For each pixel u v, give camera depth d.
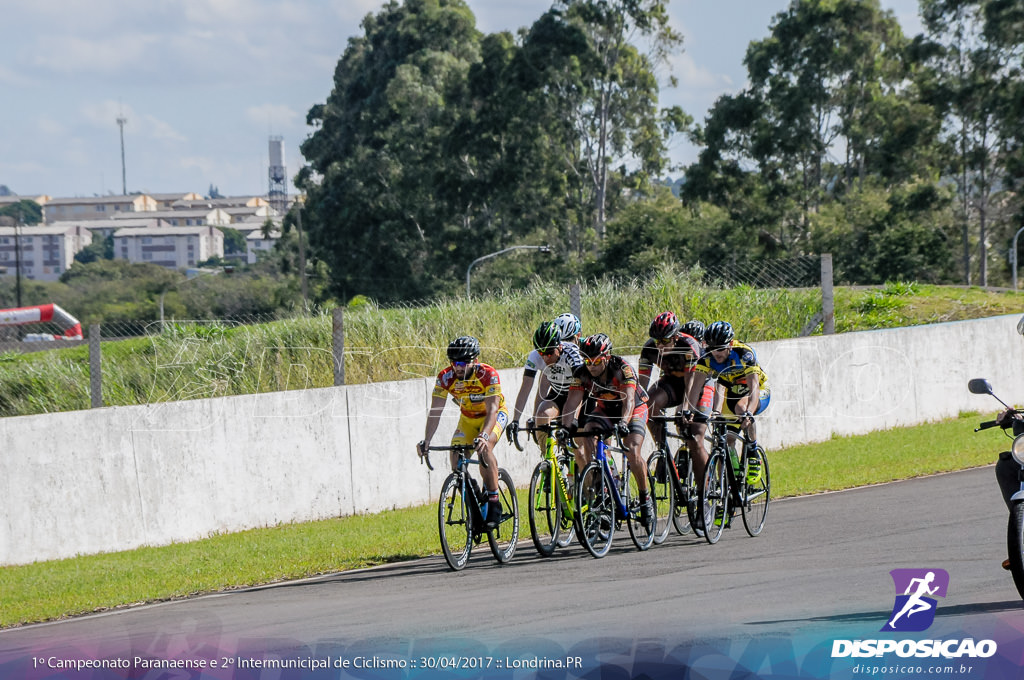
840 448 40.50
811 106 148.25
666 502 25.44
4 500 26.08
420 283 158.62
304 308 40.88
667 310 47.75
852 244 145.38
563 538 24.64
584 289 47.53
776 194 149.12
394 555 25.44
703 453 24.20
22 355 35.66
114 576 24.16
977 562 20.20
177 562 25.59
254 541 28.12
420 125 168.62
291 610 19.48
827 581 19.20
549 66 144.12
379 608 19.12
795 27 146.50
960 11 143.00
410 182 162.38
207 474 29.61
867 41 145.12
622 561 22.78
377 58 195.25
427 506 33.66
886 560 20.94
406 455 33.97
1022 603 16.78
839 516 27.22
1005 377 50.50
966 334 48.78
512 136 147.25
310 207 188.38
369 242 168.12
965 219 150.12
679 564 21.97
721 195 152.00
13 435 26.30
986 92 141.38
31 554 26.44
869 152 150.75
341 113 198.50
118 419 28.12
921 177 154.62
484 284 144.75
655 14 145.75
